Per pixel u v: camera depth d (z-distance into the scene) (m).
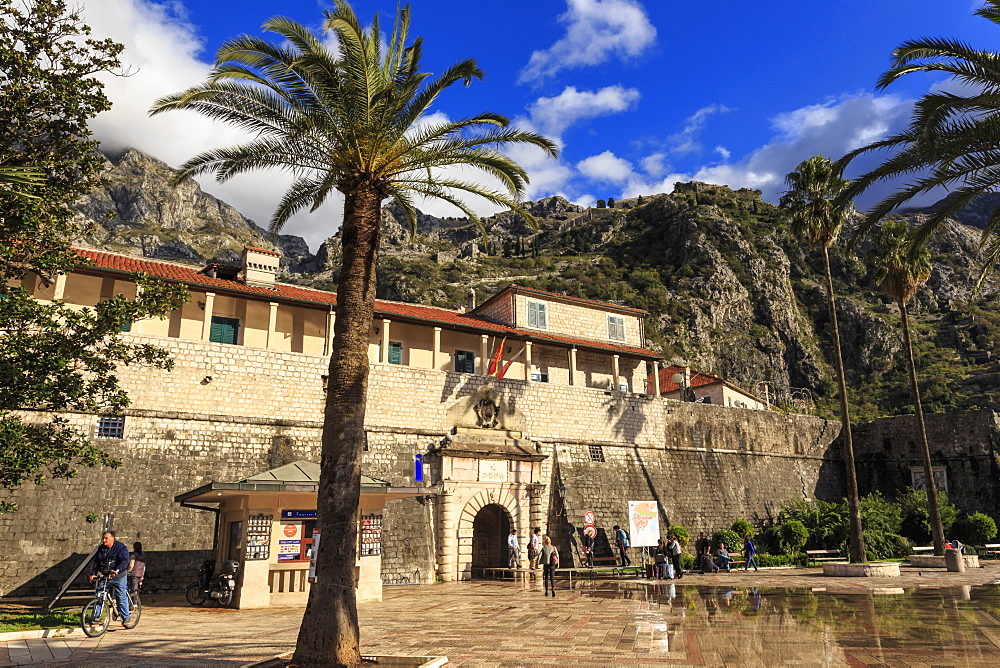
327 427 11.23
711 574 30.50
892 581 24.41
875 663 9.54
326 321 35.03
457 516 30.80
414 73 14.87
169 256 185.50
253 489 18.81
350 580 10.40
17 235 17.19
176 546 23.97
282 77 14.08
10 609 18.14
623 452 38.84
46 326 16.53
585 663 10.07
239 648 11.88
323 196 17.42
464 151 15.62
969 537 40.84
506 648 11.58
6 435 15.56
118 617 14.75
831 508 42.16
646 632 13.16
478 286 126.69
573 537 34.06
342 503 10.70
